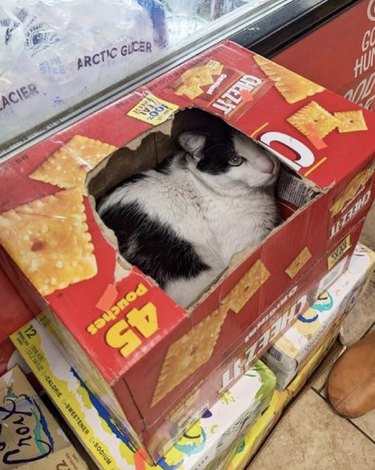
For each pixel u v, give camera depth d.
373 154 0.51
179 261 0.56
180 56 0.73
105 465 0.62
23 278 0.47
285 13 0.80
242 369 0.68
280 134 0.53
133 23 0.67
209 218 0.59
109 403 0.54
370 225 1.30
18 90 0.60
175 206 0.58
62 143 0.53
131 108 0.56
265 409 0.80
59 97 0.64
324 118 0.54
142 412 0.47
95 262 0.44
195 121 0.59
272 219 0.59
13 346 0.73
